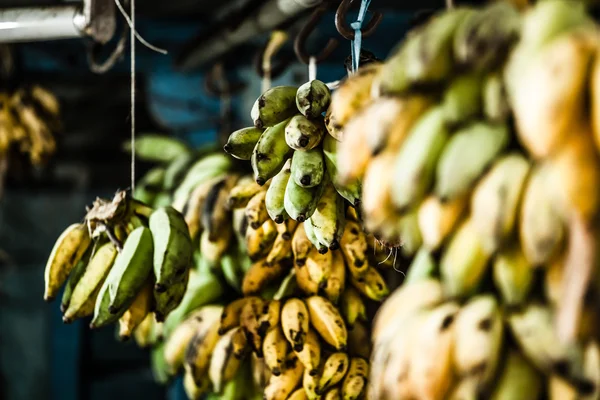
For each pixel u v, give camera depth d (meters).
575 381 1.22
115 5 1.95
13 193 3.64
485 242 1.22
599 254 1.16
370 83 1.38
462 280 1.25
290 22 1.99
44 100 2.65
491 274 1.28
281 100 1.58
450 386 1.24
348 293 1.75
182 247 1.64
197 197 1.93
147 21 2.62
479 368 1.22
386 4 2.40
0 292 3.61
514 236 1.23
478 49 1.21
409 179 1.23
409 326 1.28
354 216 1.74
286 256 1.75
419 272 1.34
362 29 1.62
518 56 1.20
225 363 1.77
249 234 1.78
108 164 3.70
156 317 1.67
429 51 1.24
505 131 1.23
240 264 1.89
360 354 1.75
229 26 2.13
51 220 3.69
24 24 1.95
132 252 1.64
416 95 1.26
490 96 1.22
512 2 1.25
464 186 1.22
